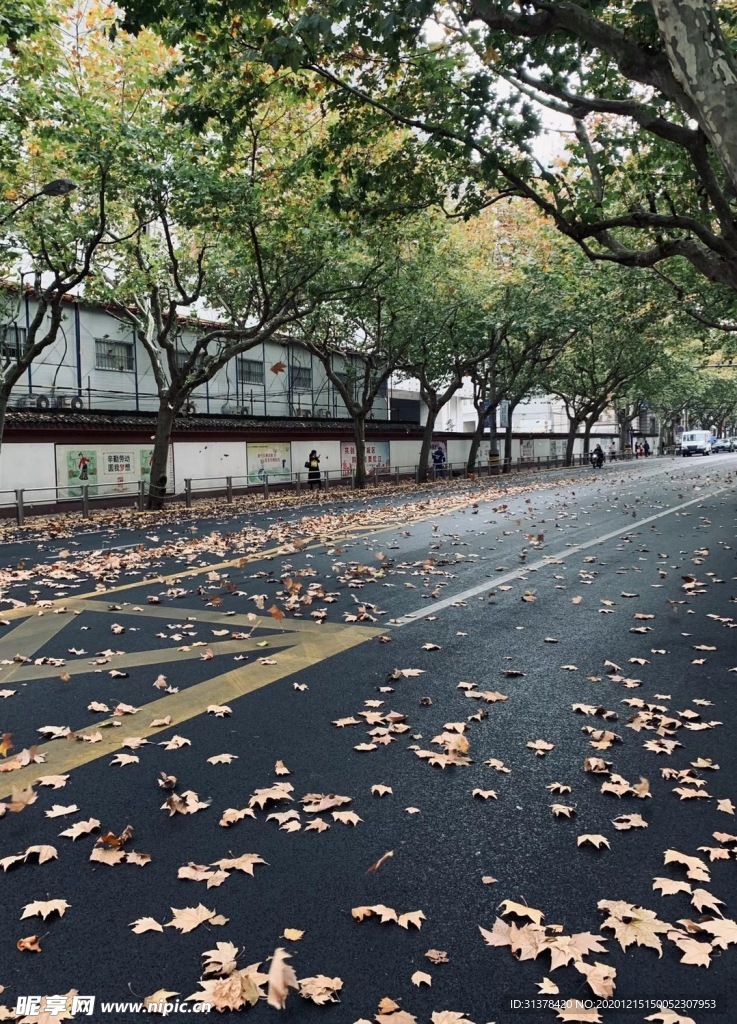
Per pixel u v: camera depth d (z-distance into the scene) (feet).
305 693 15.38
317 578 27.89
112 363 78.33
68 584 28.12
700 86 12.71
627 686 15.64
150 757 12.36
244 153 44.60
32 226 44.68
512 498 64.69
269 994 6.77
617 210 45.29
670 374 140.77
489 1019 6.68
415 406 137.59
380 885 8.72
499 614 21.98
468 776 11.63
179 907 8.32
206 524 51.19
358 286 63.00
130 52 40.88
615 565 29.91
